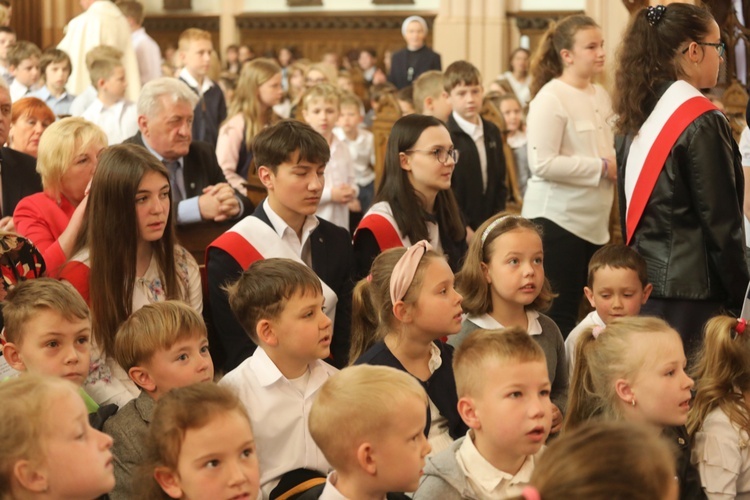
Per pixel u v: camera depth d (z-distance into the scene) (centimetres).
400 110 1221
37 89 1426
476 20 2309
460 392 417
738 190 630
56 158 629
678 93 618
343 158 1073
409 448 368
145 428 445
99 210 550
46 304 452
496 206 974
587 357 481
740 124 998
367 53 2434
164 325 457
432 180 662
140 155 559
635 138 638
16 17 2278
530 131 831
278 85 1050
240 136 1032
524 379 404
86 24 1620
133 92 1652
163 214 559
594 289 617
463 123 953
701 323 623
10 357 460
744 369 487
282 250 604
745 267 614
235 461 356
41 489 307
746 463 479
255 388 485
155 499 362
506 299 561
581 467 228
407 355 509
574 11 2267
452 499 410
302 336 480
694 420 487
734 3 1077
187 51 1320
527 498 231
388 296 512
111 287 546
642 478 226
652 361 457
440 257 505
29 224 625
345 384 374
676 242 621
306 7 2645
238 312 493
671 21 628
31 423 306
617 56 651
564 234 820
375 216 659
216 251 601
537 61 882
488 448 410
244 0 2742
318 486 424
